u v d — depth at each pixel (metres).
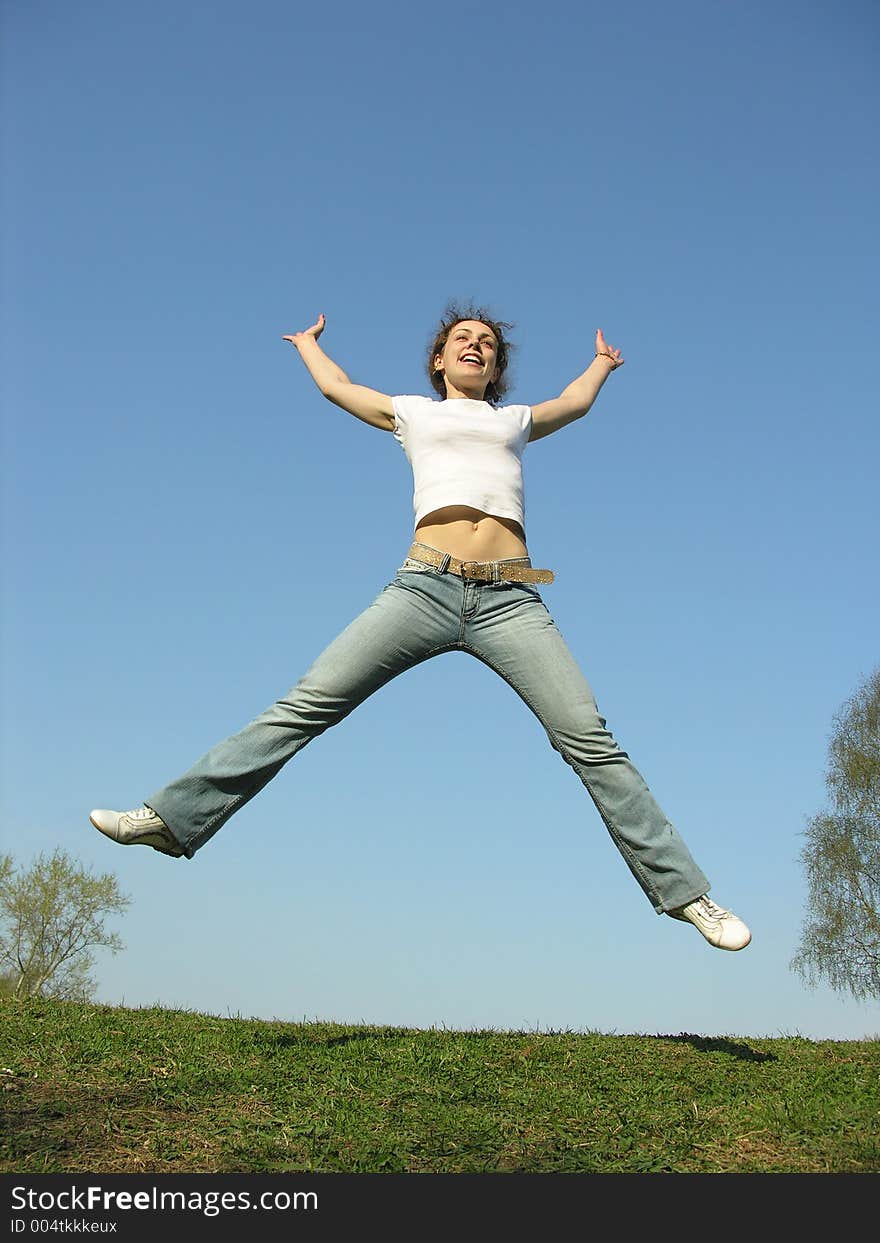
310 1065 3.79
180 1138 3.04
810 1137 3.09
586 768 3.93
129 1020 4.81
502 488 4.17
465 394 4.52
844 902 16.86
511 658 4.01
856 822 17.22
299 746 3.93
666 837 3.87
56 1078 3.49
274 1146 2.99
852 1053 4.48
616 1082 3.73
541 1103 3.44
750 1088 3.63
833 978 16.69
